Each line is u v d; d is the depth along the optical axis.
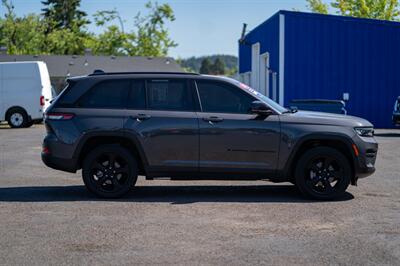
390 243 6.72
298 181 9.34
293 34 26.23
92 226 7.50
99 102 9.47
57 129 9.36
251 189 10.48
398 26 26.91
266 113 9.30
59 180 11.54
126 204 8.95
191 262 5.98
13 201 9.20
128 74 9.58
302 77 26.39
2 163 14.12
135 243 6.69
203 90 9.48
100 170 9.39
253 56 31.55
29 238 6.91
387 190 10.37
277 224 7.63
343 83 26.75
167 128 9.30
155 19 75.31
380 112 27.16
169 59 60.88
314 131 9.29
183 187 10.70
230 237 6.96
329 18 26.44
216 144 9.30
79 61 57.72
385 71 27.03
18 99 26.69
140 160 9.58
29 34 75.44
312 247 6.55
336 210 8.56
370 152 9.45
